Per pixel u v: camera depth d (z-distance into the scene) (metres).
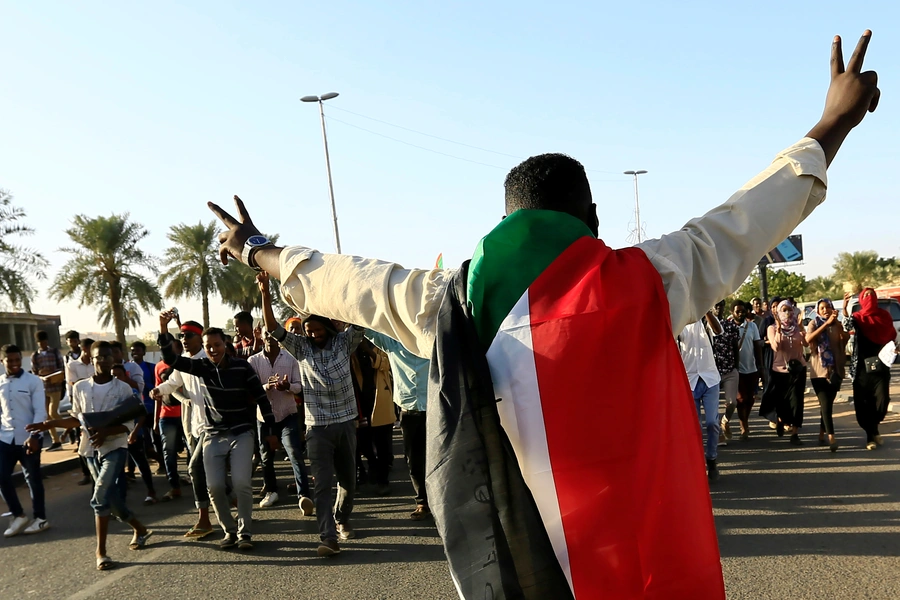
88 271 29.53
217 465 5.83
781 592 4.17
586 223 1.40
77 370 9.52
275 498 7.55
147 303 30.45
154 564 5.62
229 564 5.47
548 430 1.11
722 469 7.57
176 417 8.30
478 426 1.13
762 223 1.24
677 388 1.15
